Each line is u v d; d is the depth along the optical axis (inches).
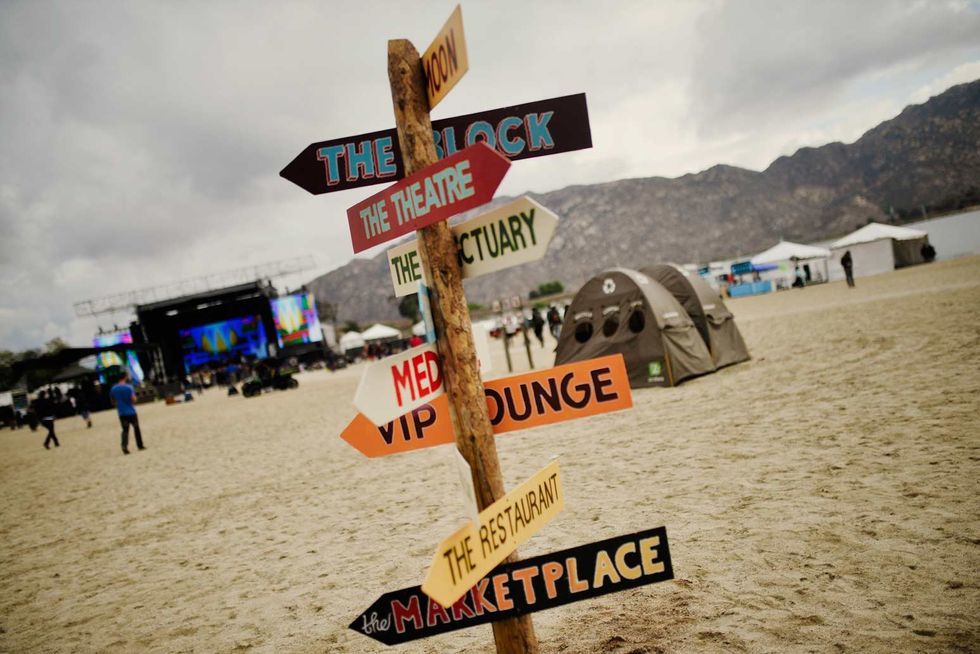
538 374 65.9
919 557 107.8
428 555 154.8
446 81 58.7
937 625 87.1
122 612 149.9
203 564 179.6
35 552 224.7
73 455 544.4
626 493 172.1
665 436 236.4
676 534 136.3
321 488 258.1
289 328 1838.1
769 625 93.7
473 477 61.2
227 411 798.5
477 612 62.4
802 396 262.1
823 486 150.9
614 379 65.3
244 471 331.0
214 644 122.6
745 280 1638.8
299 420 557.0
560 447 250.1
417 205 63.1
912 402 216.5
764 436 209.2
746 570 113.5
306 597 140.0
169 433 608.7
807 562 112.7
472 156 55.9
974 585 96.3
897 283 850.1
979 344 298.0
